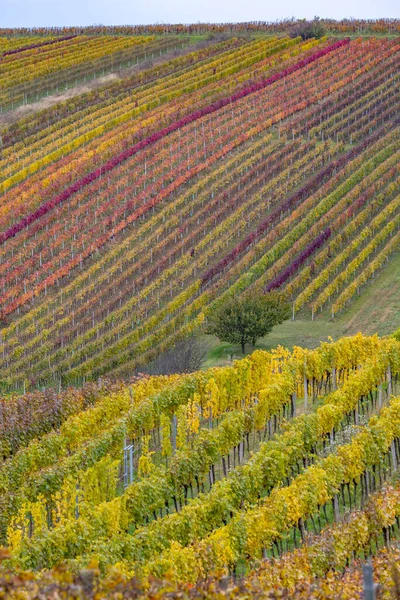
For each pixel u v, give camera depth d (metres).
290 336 133.38
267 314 126.38
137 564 52.75
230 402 94.88
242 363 95.62
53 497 68.44
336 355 99.69
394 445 78.56
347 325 134.62
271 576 51.38
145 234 166.25
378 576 51.44
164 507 69.50
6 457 87.88
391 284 146.50
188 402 90.56
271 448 72.38
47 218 170.25
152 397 88.75
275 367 103.31
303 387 98.81
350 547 58.94
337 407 81.38
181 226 164.50
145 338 132.12
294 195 175.25
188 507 60.81
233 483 66.44
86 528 59.38
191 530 59.72
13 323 140.38
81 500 72.69
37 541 57.50
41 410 92.94
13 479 77.19
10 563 54.69
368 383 90.38
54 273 151.38
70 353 133.50
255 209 169.38
